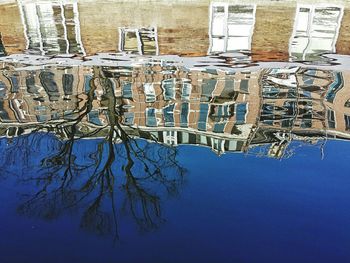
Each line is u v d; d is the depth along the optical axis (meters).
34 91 13.32
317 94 13.05
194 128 10.66
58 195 7.88
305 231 6.80
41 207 7.47
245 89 13.41
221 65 15.83
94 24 21.28
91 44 18.70
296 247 6.46
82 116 11.70
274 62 16.25
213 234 6.72
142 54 17.47
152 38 19.42
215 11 22.23
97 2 22.69
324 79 14.34
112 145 10.17
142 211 7.29
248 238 6.63
